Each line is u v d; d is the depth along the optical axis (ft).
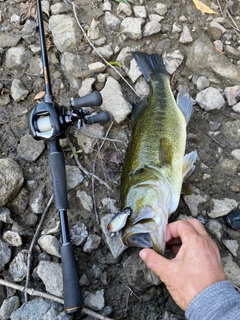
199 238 1.65
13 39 2.52
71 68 2.47
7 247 2.03
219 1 2.75
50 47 2.52
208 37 2.64
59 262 2.02
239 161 2.32
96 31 2.55
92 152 2.26
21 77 2.45
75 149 2.26
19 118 2.35
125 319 1.99
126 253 2.07
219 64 2.52
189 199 2.19
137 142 2.07
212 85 2.53
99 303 1.97
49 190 2.17
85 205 2.14
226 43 2.65
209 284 1.50
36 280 2.01
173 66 2.53
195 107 2.47
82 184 2.19
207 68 2.53
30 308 1.92
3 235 2.05
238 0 2.76
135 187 1.91
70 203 2.15
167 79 2.24
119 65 2.50
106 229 2.06
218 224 2.16
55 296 1.93
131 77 2.47
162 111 2.14
